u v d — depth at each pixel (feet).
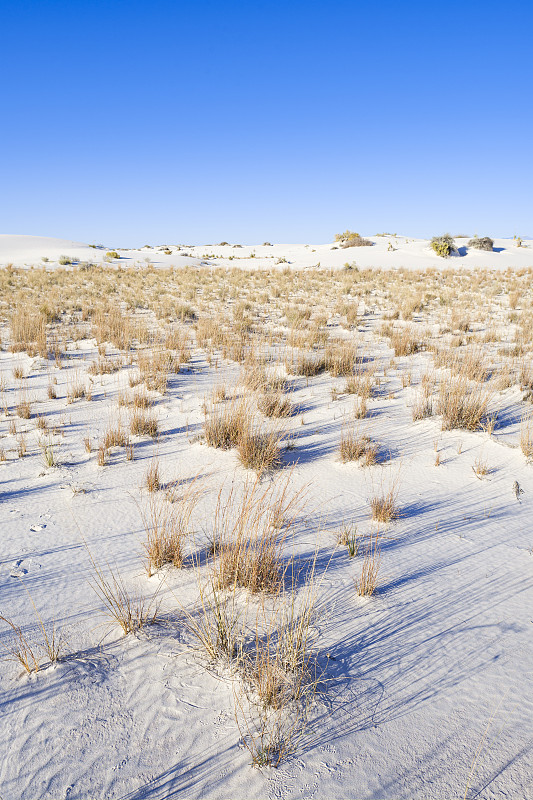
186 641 9.59
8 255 148.97
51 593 11.33
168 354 35.35
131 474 18.71
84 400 28.12
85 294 69.36
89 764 7.01
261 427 23.13
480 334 44.04
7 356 37.88
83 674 8.70
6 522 15.06
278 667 8.43
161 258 144.46
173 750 7.23
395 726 7.63
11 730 7.56
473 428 22.49
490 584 11.54
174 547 12.46
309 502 16.19
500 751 7.20
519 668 8.86
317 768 6.92
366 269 106.93
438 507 15.78
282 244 244.63
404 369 33.09
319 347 39.63
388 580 11.75
